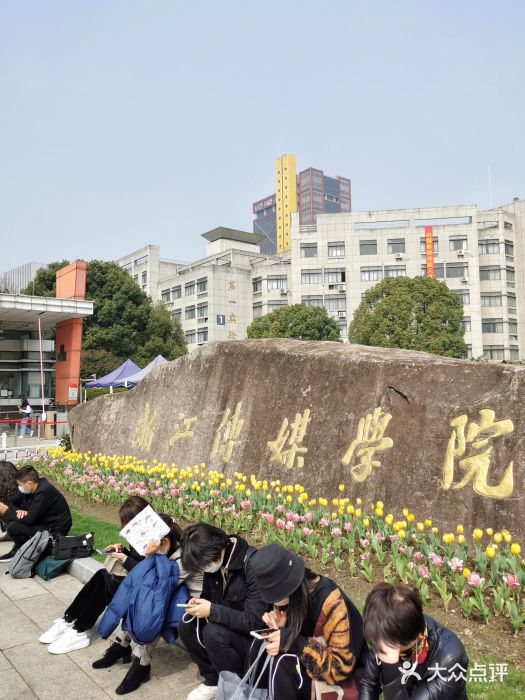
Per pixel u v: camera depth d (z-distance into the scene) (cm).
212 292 5138
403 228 4659
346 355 703
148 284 6056
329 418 683
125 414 1094
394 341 3334
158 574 343
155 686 333
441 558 429
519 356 4634
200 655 315
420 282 3466
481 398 546
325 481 652
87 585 388
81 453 1170
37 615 434
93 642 390
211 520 639
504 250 4631
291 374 763
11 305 2039
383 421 619
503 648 338
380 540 496
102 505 801
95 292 3547
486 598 399
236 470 783
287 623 254
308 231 4859
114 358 3400
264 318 4044
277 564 242
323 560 480
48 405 2348
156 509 715
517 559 416
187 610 302
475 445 528
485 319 4578
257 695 259
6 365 2355
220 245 6247
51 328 2530
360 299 4653
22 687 330
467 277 4472
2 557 569
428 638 220
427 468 557
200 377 930
